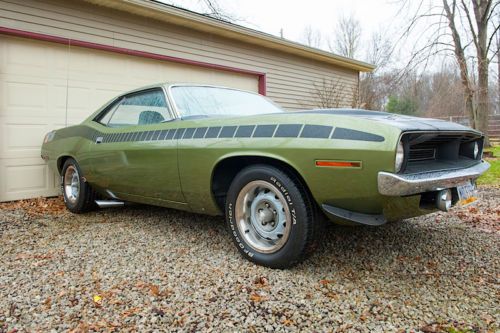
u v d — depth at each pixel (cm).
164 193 290
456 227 330
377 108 1326
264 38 756
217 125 251
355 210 201
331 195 200
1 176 472
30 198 495
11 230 330
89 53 544
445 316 177
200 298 194
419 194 193
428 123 213
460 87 1267
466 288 207
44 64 501
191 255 260
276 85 852
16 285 212
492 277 222
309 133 205
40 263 246
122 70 582
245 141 229
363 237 296
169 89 308
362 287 207
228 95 342
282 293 199
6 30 460
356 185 189
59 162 427
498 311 181
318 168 199
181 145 264
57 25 509
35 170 498
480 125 1198
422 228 326
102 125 367
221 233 313
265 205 235
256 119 234
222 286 208
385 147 180
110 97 568
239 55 761
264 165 230
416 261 247
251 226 244
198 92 324
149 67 616
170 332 164
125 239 301
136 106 336
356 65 1048
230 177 262
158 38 625
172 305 188
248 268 233
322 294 198
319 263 241
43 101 502
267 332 164
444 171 210
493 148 1255
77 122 533
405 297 196
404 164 185
